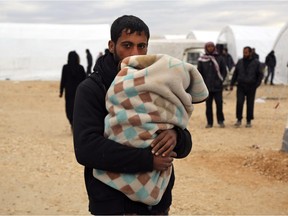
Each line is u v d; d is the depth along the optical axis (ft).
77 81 33.14
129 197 7.41
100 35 118.42
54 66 112.68
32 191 18.89
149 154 7.21
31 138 31.19
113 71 7.69
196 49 92.94
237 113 37.83
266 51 108.78
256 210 17.17
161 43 106.73
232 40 112.16
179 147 7.63
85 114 7.50
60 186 19.71
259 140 31.53
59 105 55.47
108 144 7.23
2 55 110.73
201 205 17.62
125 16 7.91
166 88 7.11
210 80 36.45
